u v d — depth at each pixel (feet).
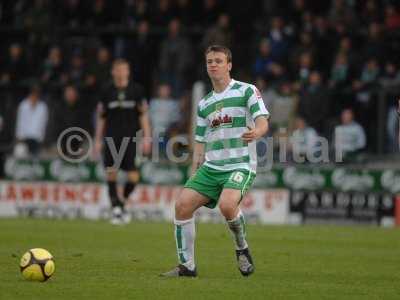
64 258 110.11
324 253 122.62
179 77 215.51
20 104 220.84
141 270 99.71
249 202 190.70
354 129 189.16
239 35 222.07
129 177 165.27
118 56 223.92
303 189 188.03
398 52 211.00
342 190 185.88
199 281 90.12
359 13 223.10
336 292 85.76
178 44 216.33
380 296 83.71
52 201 200.85
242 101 89.71
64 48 232.12
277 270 102.58
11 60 228.84
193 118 188.55
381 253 123.95
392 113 190.70
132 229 156.15
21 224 165.89
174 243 132.36
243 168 89.35
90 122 210.38
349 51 203.31
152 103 204.74
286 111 195.21
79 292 82.64
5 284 86.22
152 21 231.91
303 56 205.05
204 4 230.89
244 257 91.15
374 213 184.03
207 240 137.28
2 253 115.14
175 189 192.75
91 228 157.17
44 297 79.66
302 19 222.69
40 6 239.50
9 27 244.83
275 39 211.61
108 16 237.66
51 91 222.48
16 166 203.92
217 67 89.92
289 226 174.50
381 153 190.80
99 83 215.10
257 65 209.97
